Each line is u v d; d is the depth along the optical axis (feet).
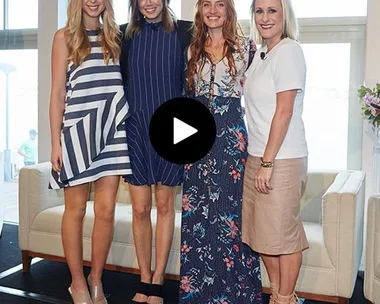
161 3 8.91
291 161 7.87
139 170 9.18
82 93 8.73
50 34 14.97
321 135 13.15
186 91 8.82
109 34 8.85
